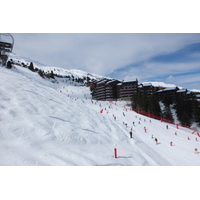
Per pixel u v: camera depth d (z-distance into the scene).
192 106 56.78
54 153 7.22
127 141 15.34
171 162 13.16
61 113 14.87
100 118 21.38
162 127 33.44
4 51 27.44
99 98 87.31
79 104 24.95
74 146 8.95
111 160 8.31
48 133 9.28
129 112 45.12
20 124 9.24
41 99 16.52
